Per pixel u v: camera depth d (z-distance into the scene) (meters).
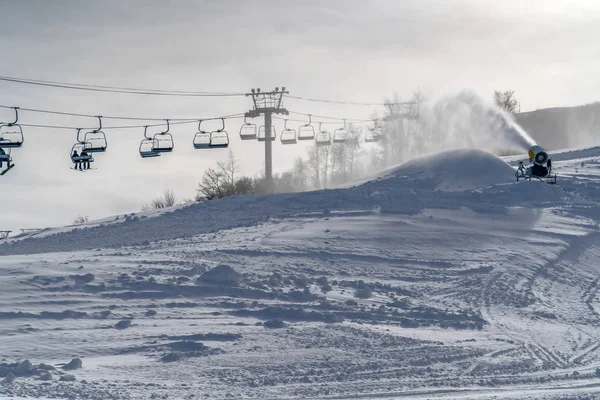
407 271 114.44
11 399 47.06
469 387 57.94
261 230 137.50
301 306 89.81
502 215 152.88
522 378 62.50
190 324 78.81
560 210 158.50
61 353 66.31
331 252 120.00
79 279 91.06
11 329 72.19
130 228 155.00
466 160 195.38
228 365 63.78
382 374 62.03
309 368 63.53
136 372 60.34
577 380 62.72
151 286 91.19
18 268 94.38
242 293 93.31
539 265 122.69
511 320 93.00
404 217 147.25
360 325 83.69
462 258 123.38
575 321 95.00
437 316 91.25
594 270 126.38
